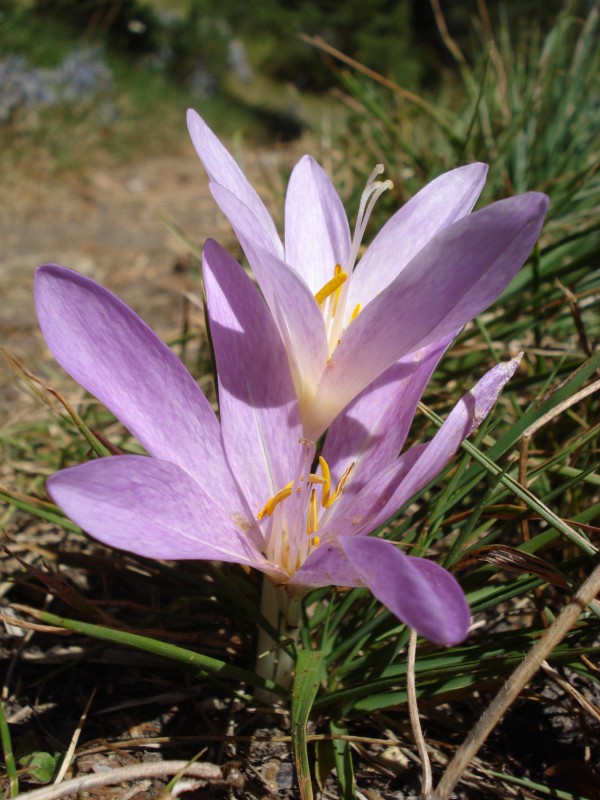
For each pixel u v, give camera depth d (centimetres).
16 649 13
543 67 25
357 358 9
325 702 11
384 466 10
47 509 13
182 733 11
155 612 12
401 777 11
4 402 21
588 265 17
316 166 11
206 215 42
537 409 11
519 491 10
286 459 10
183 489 9
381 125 25
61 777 10
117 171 53
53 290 9
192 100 85
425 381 10
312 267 11
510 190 21
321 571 9
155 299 29
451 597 7
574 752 11
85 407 19
